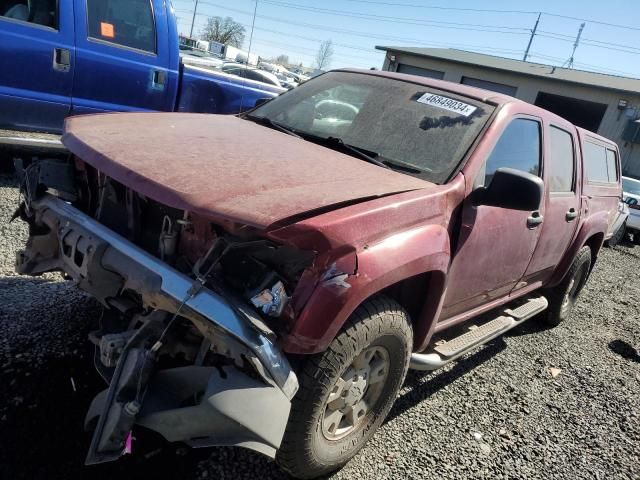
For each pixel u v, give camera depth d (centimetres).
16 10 503
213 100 676
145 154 244
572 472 315
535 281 454
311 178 245
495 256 333
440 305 284
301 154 284
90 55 548
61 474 224
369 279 218
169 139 272
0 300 339
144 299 215
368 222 224
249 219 195
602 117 2575
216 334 197
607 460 336
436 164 300
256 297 207
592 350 516
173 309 203
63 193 290
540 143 382
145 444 253
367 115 342
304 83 411
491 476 293
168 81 620
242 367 199
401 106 344
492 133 319
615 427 377
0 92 504
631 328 612
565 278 518
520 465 310
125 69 578
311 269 208
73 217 249
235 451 263
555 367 457
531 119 371
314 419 228
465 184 291
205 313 193
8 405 254
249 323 196
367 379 256
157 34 600
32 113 531
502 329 395
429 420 331
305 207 210
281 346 206
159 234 243
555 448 335
